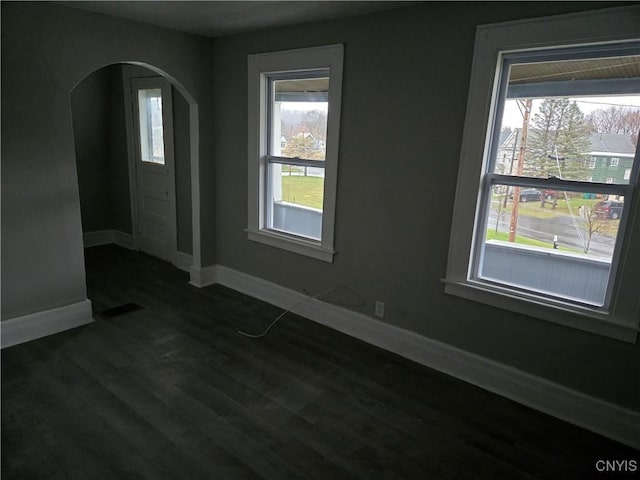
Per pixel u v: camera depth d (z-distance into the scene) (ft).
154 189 16.16
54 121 9.74
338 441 7.22
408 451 7.04
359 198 10.19
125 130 16.65
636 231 6.83
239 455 6.82
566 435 7.54
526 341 8.23
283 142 11.93
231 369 9.27
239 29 11.35
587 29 6.81
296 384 8.80
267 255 12.69
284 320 11.73
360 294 10.66
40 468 6.38
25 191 9.57
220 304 12.64
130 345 10.11
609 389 7.47
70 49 9.71
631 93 6.81
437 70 8.48
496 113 8.10
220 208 13.83
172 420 7.56
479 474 6.63
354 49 9.61
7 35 8.82
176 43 11.73
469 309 8.86
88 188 17.70
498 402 8.39
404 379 9.10
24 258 9.78
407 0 8.21
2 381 8.48
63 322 10.64
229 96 12.60
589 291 7.63
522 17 7.39
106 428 7.29
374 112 9.55
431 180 8.95
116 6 9.40
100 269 15.31
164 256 16.53
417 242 9.40
